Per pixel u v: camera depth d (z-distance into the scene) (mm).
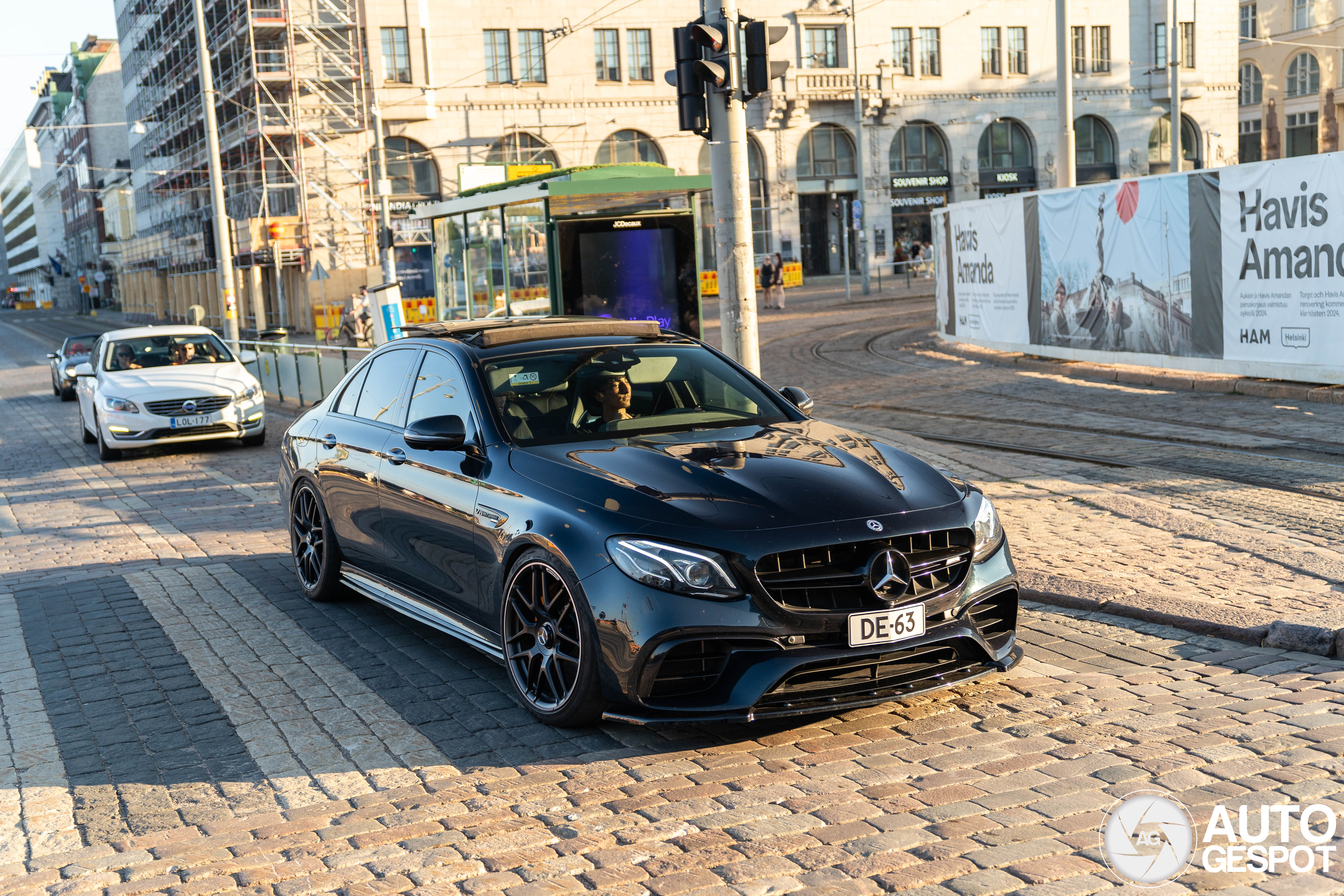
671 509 4316
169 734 4809
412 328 6383
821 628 4168
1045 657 5219
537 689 4695
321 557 6785
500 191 15734
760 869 3371
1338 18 56062
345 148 45469
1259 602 5633
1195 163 57656
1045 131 55000
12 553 9078
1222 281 13242
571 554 4375
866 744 4293
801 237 52625
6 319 98938
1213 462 9273
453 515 5121
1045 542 7145
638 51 49375
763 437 5066
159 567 8125
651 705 4227
